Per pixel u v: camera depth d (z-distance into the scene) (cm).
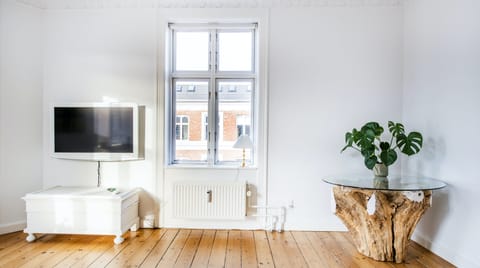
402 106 320
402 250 243
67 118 318
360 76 321
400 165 321
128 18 327
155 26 327
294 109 324
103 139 318
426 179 264
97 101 329
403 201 235
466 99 233
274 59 323
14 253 258
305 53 322
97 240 290
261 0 322
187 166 332
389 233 243
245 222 326
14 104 310
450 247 248
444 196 256
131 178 329
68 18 327
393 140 319
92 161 329
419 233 288
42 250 265
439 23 262
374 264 242
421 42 288
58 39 327
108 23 328
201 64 348
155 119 327
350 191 243
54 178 329
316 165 324
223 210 316
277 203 325
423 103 285
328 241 293
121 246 276
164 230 321
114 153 318
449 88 251
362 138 263
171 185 327
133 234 308
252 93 347
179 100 349
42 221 282
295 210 325
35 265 235
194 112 349
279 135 324
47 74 327
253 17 325
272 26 323
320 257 256
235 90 348
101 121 317
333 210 264
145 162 328
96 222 281
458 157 240
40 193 287
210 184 315
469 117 230
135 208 317
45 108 327
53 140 319
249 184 326
